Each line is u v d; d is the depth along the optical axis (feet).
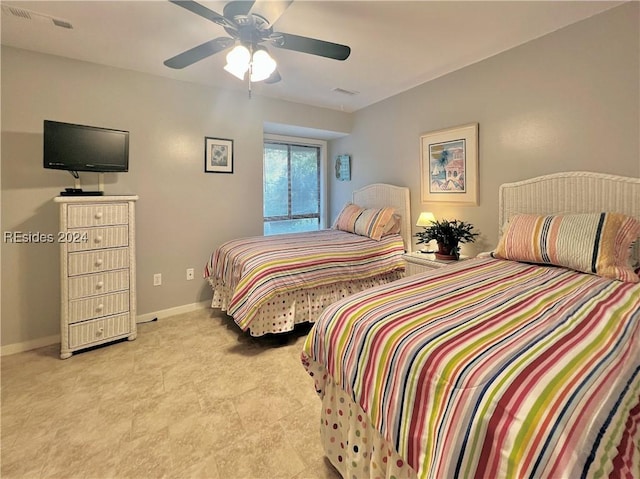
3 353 7.86
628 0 6.40
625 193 6.51
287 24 6.97
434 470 2.60
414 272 9.96
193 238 10.87
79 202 7.63
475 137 9.30
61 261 7.50
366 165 13.62
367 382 3.48
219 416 5.56
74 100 8.55
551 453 2.03
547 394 2.34
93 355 7.76
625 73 6.55
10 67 7.75
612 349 2.98
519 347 2.99
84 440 5.00
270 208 14.73
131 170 9.57
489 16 6.79
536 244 6.35
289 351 8.00
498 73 8.67
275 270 7.84
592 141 7.06
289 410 5.73
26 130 7.98
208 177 11.03
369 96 12.17
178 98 10.27
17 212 7.98
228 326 9.57
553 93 7.62
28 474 4.40
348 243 10.02
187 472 4.44
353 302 4.35
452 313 3.83
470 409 2.50
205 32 7.18
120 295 8.34
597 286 4.85
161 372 6.98
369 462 3.73
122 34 7.27
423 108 10.89
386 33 7.40
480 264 6.51
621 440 2.08
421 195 11.18
